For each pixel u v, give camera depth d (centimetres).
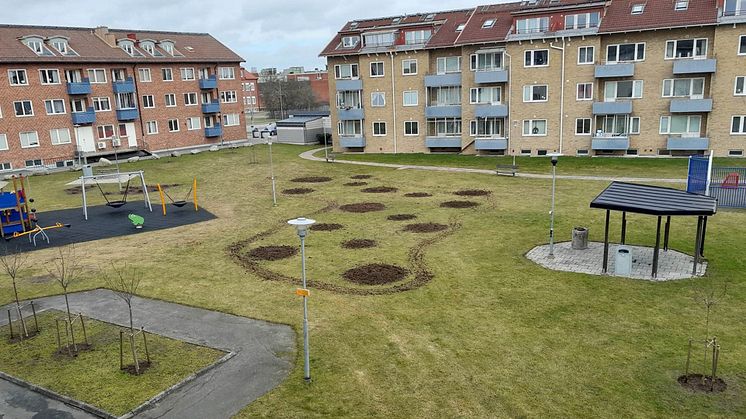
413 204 2880
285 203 3005
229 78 6181
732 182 2617
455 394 1059
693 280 1638
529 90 4384
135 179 3909
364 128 5178
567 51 4200
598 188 3122
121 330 1278
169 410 1017
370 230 2352
